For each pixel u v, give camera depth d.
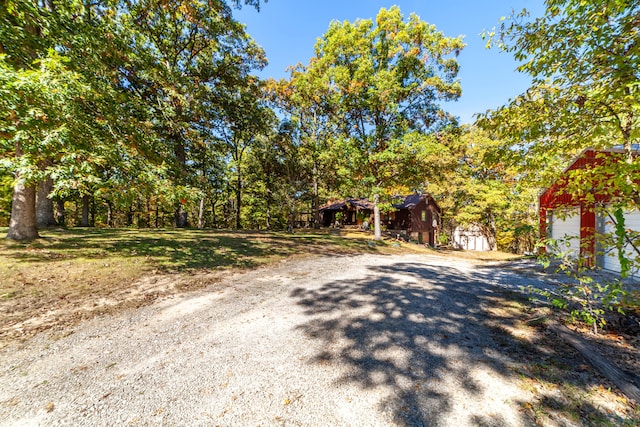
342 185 22.25
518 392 2.57
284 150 22.95
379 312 4.74
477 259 14.70
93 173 5.40
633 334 3.63
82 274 6.09
